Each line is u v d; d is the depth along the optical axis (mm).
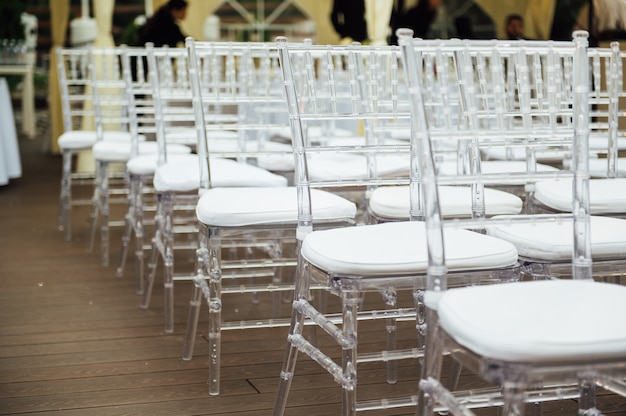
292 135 2025
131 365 2711
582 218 1603
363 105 3115
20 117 10977
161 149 3357
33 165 8812
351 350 1772
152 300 3586
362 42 8398
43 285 3857
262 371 2648
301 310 2021
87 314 3352
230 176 2816
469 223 1528
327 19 9672
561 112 2156
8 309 3430
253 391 2471
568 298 1371
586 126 1589
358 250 1717
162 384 2529
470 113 1888
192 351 2783
